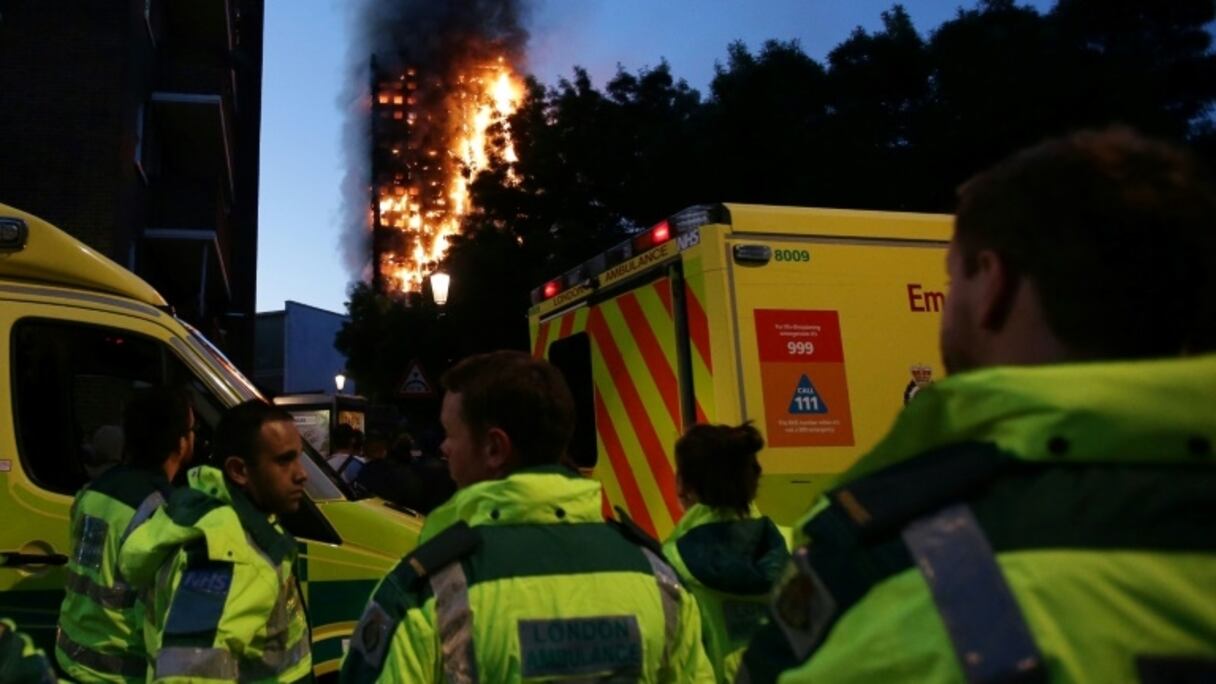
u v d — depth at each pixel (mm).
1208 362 914
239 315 29422
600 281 5762
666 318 5152
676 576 2230
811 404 4812
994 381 974
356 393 31719
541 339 6449
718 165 19516
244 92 31250
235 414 2891
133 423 3273
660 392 5188
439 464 9625
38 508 4207
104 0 16516
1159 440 896
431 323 24641
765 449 4676
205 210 20375
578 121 23891
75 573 3152
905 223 5266
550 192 24156
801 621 1053
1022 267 1032
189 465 4520
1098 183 991
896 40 19031
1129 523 889
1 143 15695
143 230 19094
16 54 16047
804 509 4680
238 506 2709
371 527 4562
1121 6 17672
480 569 1974
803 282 4961
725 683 2947
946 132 17359
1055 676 853
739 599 3033
